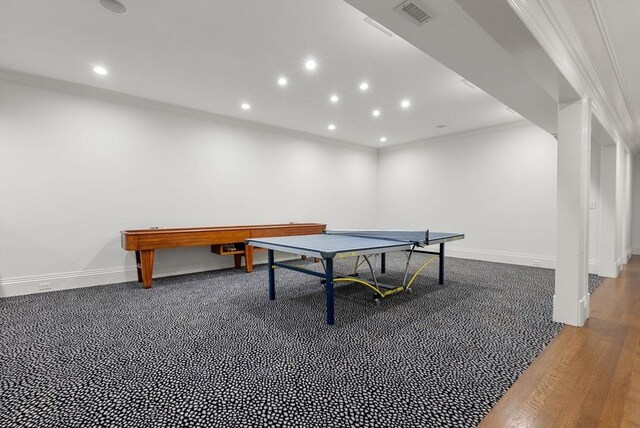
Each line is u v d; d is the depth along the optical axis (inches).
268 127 224.1
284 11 91.5
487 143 226.8
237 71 133.1
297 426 54.7
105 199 161.0
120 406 60.2
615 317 109.4
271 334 95.4
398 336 93.4
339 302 128.3
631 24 86.2
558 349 84.2
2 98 135.0
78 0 86.8
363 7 63.2
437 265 210.5
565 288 102.9
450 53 82.1
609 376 70.5
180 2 87.7
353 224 283.4
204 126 194.4
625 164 216.2
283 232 202.7
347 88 151.3
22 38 107.4
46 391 65.2
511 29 64.6
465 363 76.7
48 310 118.4
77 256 153.6
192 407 59.8
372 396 63.2
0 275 136.0
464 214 240.4
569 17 80.8
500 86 103.1
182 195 186.4
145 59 123.0
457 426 54.3
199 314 114.3
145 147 172.9
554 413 57.5
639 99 144.8
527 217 208.7
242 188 212.2
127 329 99.4
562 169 102.7
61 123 148.2
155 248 153.6
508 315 111.8
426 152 264.5
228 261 205.2
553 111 127.7
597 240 185.3
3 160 135.9
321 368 74.4
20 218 139.7
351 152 280.8
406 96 161.6
